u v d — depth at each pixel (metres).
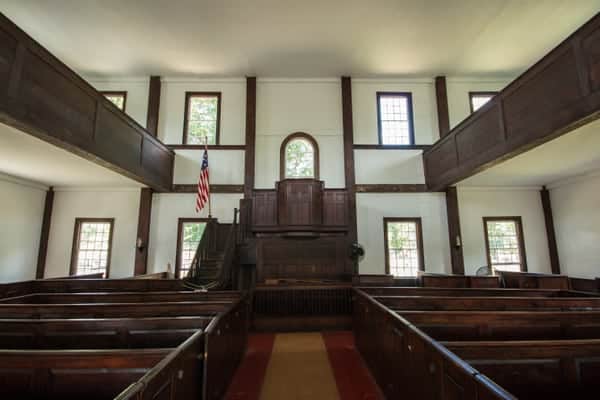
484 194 8.56
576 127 4.30
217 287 6.30
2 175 6.98
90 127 5.29
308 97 9.10
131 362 2.04
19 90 3.93
